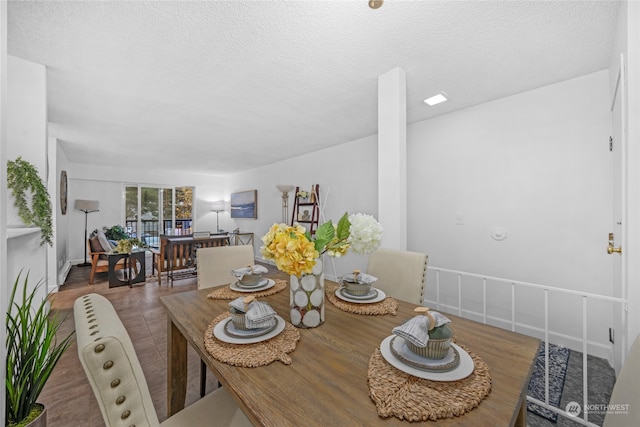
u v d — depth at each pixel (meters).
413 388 0.68
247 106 2.85
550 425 1.51
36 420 1.05
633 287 1.25
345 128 3.61
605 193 2.14
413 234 3.36
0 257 0.81
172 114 3.05
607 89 2.12
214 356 0.85
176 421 0.94
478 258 2.82
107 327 0.61
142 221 6.95
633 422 0.65
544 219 2.42
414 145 3.35
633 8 1.24
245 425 0.92
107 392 0.55
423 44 1.80
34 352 1.11
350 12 1.52
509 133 2.60
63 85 2.35
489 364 0.81
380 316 1.19
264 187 6.30
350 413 0.62
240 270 1.58
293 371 0.78
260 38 1.74
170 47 1.83
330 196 4.58
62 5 1.45
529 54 1.92
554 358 2.16
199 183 7.64
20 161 1.99
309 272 1.02
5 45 0.85
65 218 5.11
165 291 3.87
